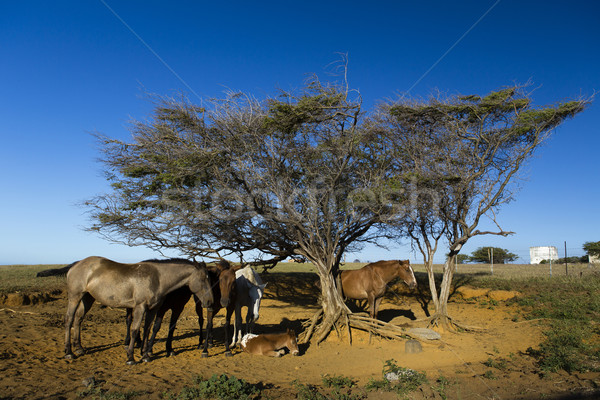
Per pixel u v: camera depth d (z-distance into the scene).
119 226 12.55
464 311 16.45
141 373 8.46
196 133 12.22
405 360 10.08
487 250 53.28
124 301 9.41
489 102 12.23
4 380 7.40
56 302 16.86
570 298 15.48
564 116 12.35
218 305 11.23
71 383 7.48
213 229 13.23
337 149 12.66
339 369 9.48
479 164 13.12
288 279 23.05
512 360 9.70
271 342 10.69
